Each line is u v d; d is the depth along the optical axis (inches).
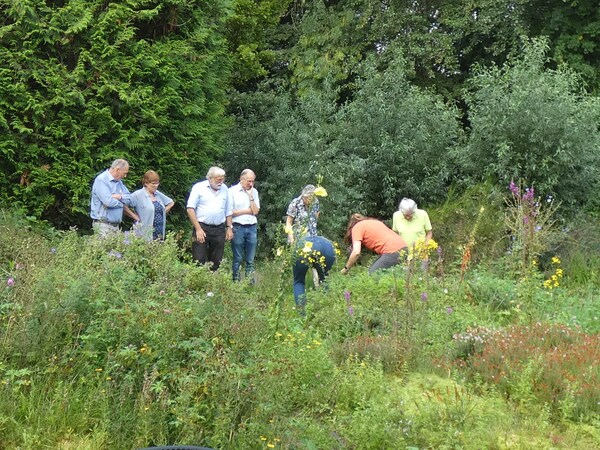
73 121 367.2
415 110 539.2
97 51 376.2
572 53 626.5
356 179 534.3
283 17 780.0
